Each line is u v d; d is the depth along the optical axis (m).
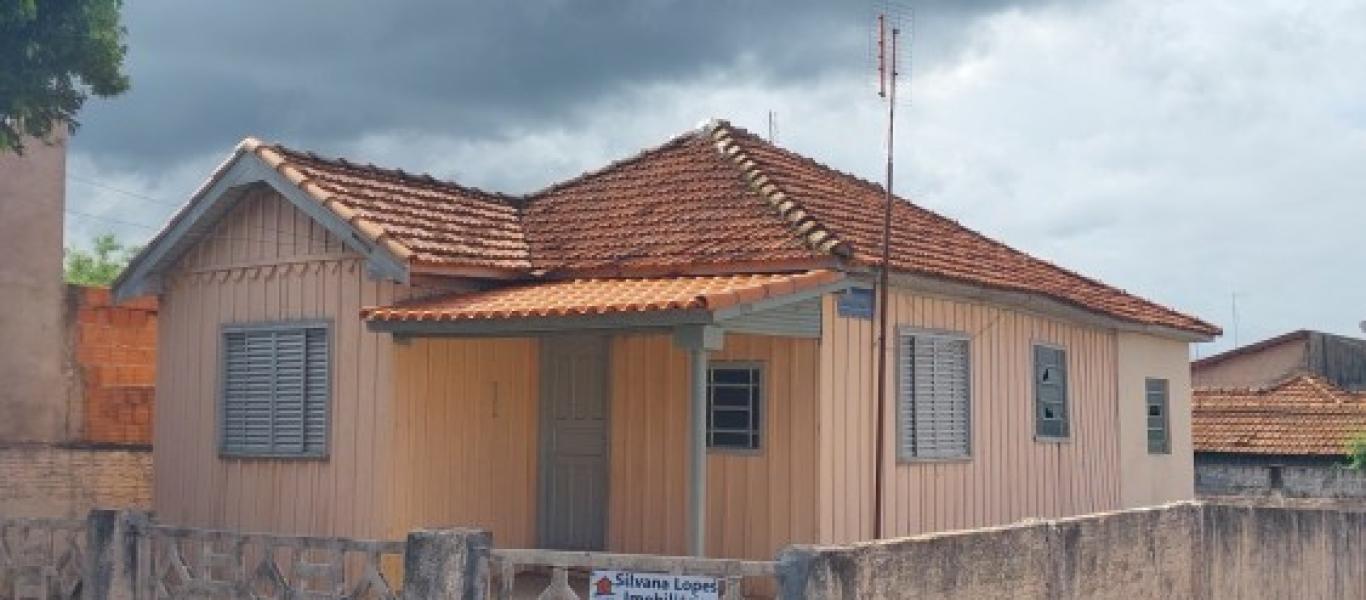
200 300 14.05
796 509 12.03
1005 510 14.61
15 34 12.22
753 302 10.98
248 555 13.16
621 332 11.16
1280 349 33.78
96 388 15.78
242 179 13.27
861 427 12.47
